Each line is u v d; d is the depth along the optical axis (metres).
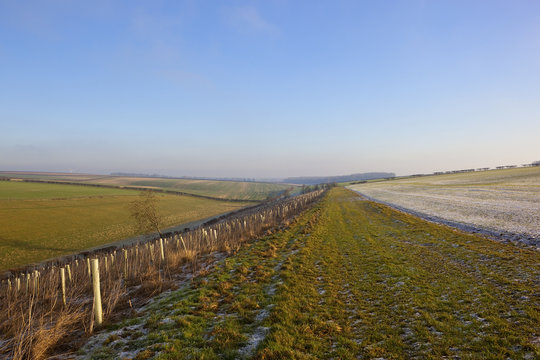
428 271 10.23
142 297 10.42
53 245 37.66
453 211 26.66
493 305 7.00
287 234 20.84
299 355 5.47
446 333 5.92
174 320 7.48
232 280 10.97
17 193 73.81
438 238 15.79
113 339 6.81
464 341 5.56
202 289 9.91
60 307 10.21
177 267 14.49
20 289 13.88
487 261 10.78
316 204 48.69
